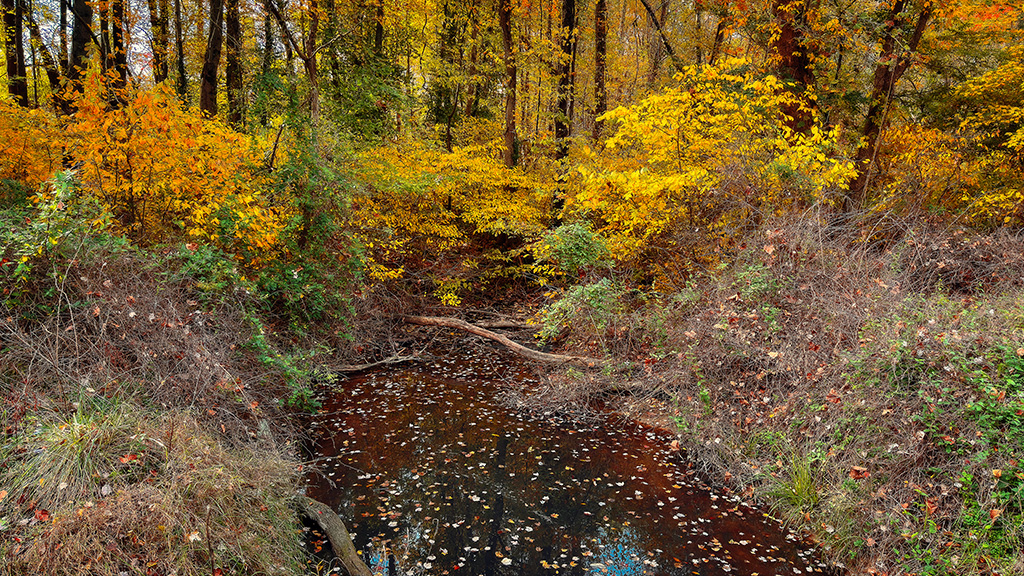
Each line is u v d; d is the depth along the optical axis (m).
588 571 3.64
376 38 12.90
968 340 3.88
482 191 11.39
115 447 3.13
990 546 3.05
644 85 17.11
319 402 6.24
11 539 2.64
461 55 14.40
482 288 11.46
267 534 3.34
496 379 7.52
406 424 6.00
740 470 4.71
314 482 4.71
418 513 4.30
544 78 12.52
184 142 5.67
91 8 7.29
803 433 4.49
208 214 5.98
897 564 3.31
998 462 3.26
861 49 10.24
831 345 4.88
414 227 10.25
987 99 10.08
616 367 6.62
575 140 11.19
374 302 8.96
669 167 7.92
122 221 5.84
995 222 7.29
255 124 8.13
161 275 4.95
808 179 6.77
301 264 7.09
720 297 5.99
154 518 2.80
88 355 3.88
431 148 11.17
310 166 7.19
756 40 10.96
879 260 5.73
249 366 5.21
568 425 6.05
